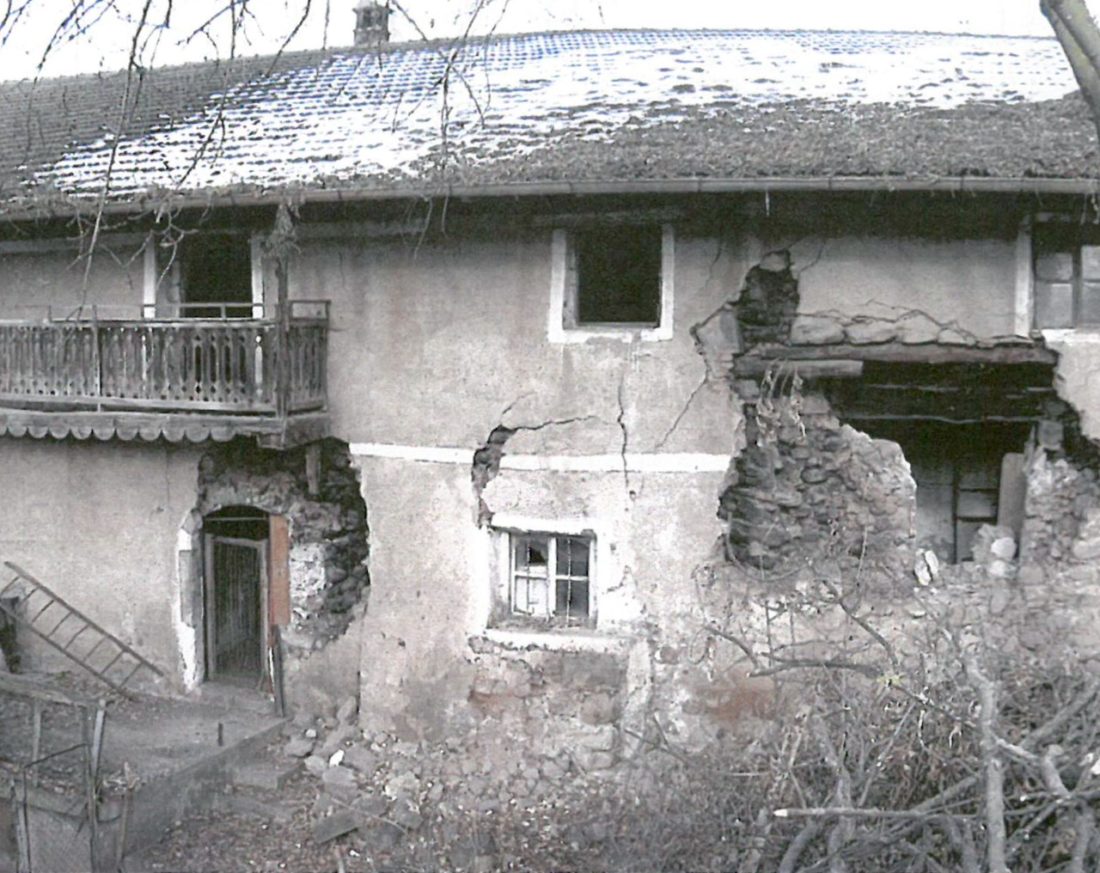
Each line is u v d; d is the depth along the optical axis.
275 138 11.34
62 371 10.73
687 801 7.45
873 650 9.05
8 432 11.07
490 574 10.24
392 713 10.54
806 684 7.85
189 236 10.95
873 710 6.98
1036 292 9.35
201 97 13.47
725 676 9.67
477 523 10.22
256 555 11.57
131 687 11.70
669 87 11.28
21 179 10.64
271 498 11.12
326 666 10.98
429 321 10.25
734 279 9.55
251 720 10.90
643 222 9.54
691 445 9.74
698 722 9.73
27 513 12.06
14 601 12.10
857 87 11.20
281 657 11.09
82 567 11.88
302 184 9.61
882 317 9.41
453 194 9.03
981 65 12.20
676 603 9.82
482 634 10.20
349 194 9.29
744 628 9.64
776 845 6.50
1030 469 9.66
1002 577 9.52
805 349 9.55
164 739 10.30
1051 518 9.53
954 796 5.92
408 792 9.74
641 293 10.09
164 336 10.29
